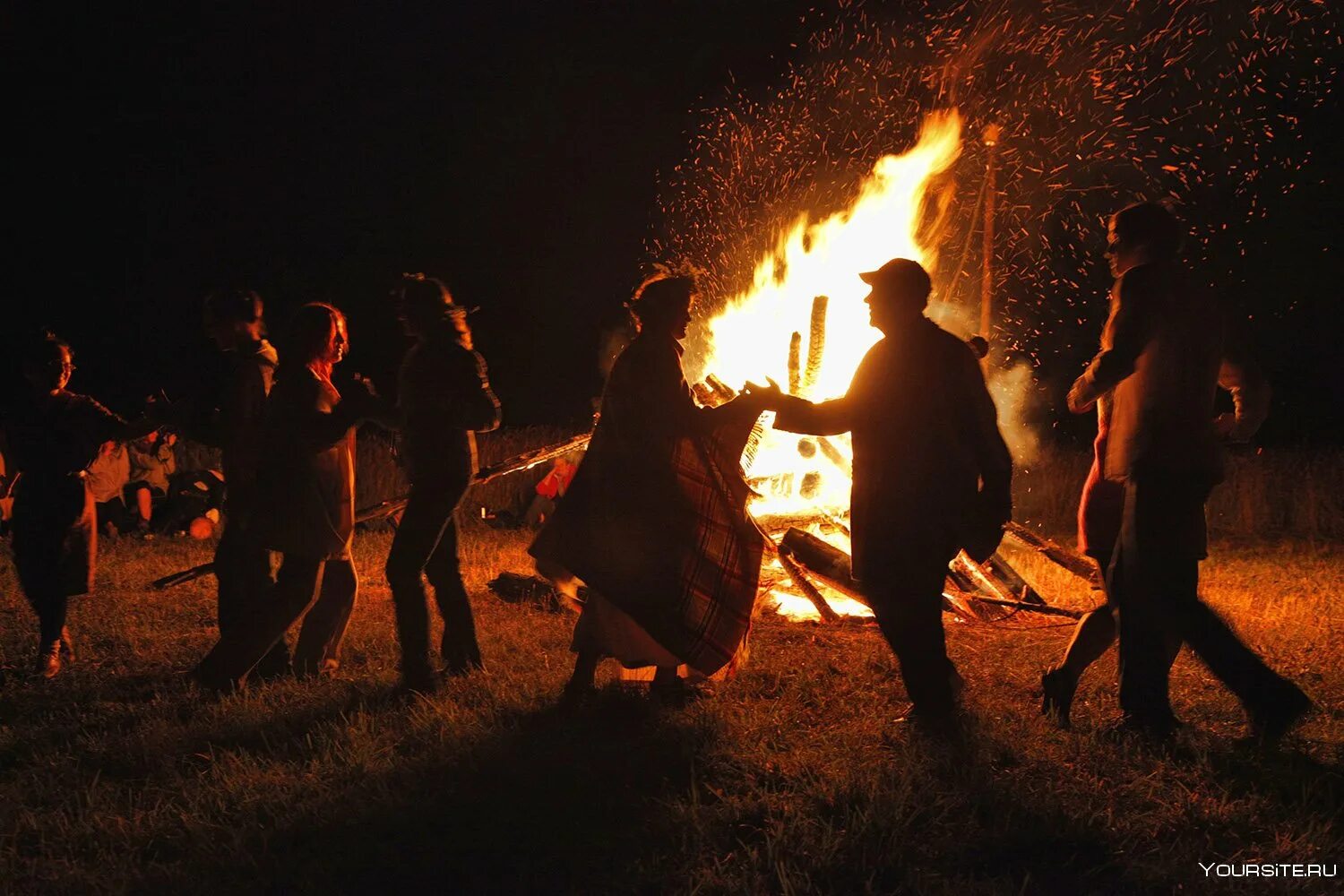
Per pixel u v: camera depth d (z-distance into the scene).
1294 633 6.91
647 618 5.14
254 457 5.71
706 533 5.27
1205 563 10.26
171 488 11.67
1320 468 13.33
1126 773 4.35
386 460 13.38
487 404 5.65
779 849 3.71
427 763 4.47
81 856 3.80
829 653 6.47
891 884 3.58
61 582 6.08
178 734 4.90
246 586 5.82
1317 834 3.78
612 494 5.22
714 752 4.61
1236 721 5.07
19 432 6.11
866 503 4.87
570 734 4.89
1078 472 14.50
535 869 3.68
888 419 4.82
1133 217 4.88
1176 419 4.70
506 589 8.08
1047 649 6.62
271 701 5.42
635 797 4.22
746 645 5.90
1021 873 3.66
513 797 4.20
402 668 5.56
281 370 5.76
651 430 5.21
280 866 3.64
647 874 3.61
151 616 7.44
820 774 4.36
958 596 7.41
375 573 9.28
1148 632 4.75
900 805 3.96
